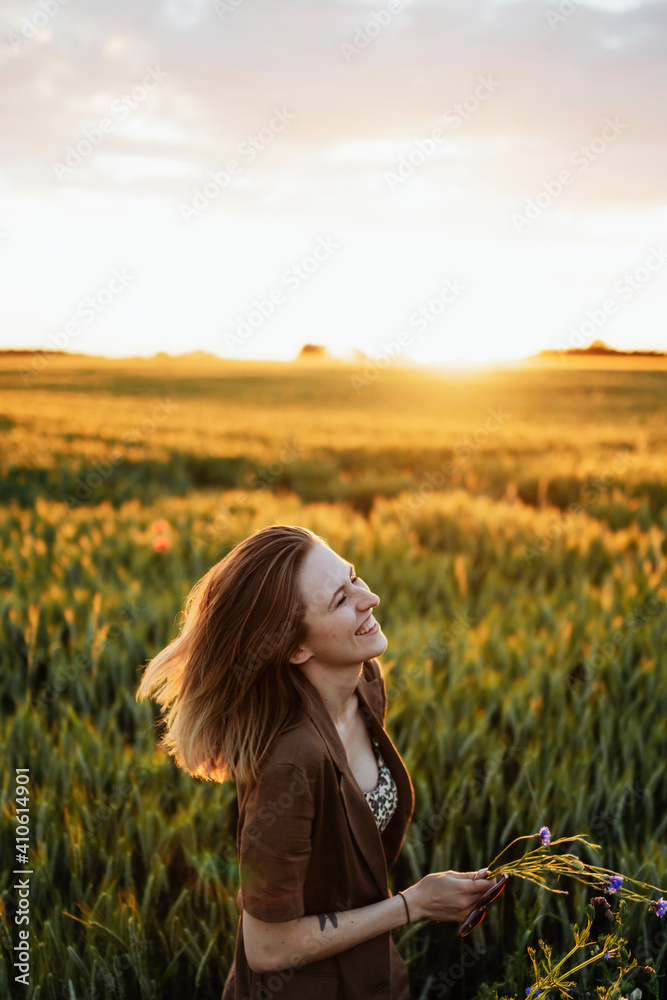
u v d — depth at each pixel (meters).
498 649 4.16
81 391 40.75
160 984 2.08
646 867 2.25
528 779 2.75
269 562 1.30
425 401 36.91
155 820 2.67
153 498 11.40
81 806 2.72
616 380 47.09
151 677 1.47
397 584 5.90
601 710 3.31
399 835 1.62
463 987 2.14
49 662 4.27
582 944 1.61
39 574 5.79
